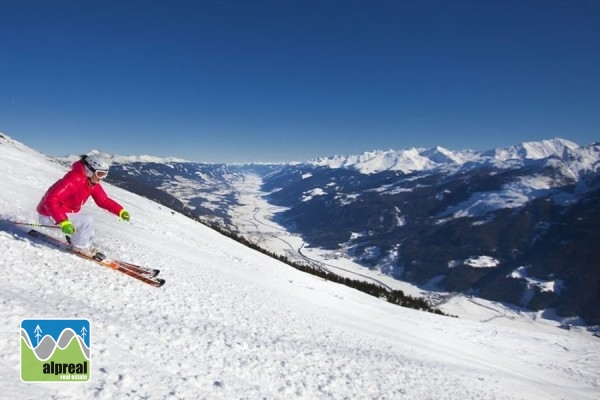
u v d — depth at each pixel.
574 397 18.75
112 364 4.34
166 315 7.17
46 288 5.96
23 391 3.27
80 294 6.32
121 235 13.68
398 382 9.23
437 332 26.81
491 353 26.19
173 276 10.67
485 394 12.02
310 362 7.94
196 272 12.97
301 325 11.89
